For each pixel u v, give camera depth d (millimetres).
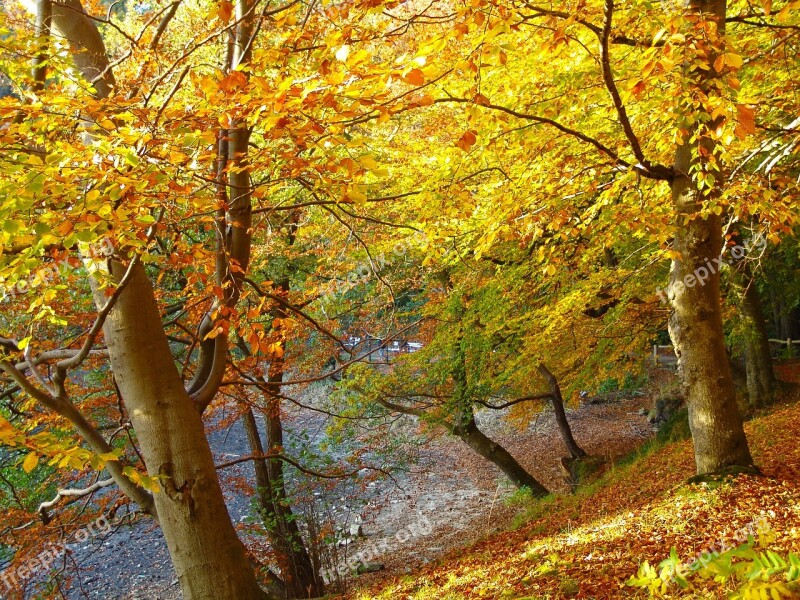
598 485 11195
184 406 5348
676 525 5906
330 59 3586
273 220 9852
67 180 3496
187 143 3986
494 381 12266
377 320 12859
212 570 5133
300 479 13320
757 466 7082
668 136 6453
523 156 7062
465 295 11828
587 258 9680
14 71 4473
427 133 8859
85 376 9938
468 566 7098
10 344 5191
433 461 20250
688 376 7062
